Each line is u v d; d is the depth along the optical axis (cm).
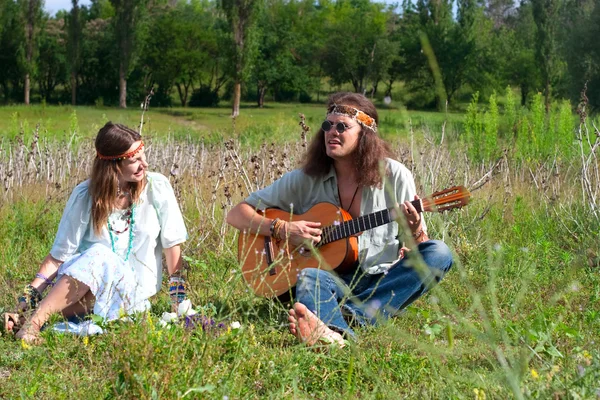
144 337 333
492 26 7831
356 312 433
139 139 451
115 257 434
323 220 461
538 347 344
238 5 5559
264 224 465
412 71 7156
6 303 473
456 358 370
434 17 7000
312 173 473
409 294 437
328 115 458
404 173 460
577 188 795
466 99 7269
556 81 4994
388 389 322
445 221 652
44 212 713
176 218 465
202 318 371
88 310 433
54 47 7144
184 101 7188
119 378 321
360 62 7212
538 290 504
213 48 7144
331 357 375
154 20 7000
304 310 396
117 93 7244
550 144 1086
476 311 460
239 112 6175
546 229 675
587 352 351
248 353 361
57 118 4750
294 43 7444
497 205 762
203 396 316
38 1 6481
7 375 375
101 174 445
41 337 412
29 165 938
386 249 452
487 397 301
